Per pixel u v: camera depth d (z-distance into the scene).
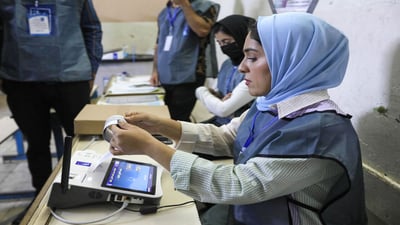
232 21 1.67
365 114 1.12
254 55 0.85
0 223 1.94
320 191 0.79
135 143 0.81
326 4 1.31
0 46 1.69
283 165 0.73
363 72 1.12
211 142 1.12
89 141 1.27
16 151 2.91
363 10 1.10
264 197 0.74
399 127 0.97
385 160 1.04
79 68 1.72
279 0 1.71
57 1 1.61
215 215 1.02
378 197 1.05
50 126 1.92
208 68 2.39
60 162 1.05
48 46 1.63
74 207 0.81
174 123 1.09
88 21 1.79
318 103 0.81
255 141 0.84
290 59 0.80
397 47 0.96
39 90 1.72
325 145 0.73
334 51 0.82
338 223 0.80
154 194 0.84
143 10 3.68
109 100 1.91
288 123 0.80
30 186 2.37
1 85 1.74
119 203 0.82
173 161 0.78
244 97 1.58
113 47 3.76
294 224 0.79
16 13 1.57
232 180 0.75
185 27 2.21
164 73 2.31
